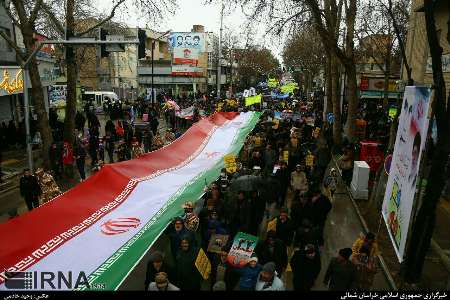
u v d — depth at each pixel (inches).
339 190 580.1
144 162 383.2
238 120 759.1
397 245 290.7
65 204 252.7
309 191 352.8
